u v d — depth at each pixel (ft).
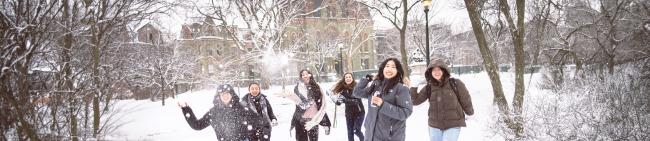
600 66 53.21
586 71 51.19
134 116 46.93
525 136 24.14
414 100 19.20
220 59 140.87
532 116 24.81
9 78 17.19
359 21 135.44
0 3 19.51
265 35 97.81
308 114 25.05
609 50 58.90
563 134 22.85
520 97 27.50
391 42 189.78
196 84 133.59
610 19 60.75
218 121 19.16
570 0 62.23
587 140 22.58
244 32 121.29
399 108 15.05
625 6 60.39
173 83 101.81
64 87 22.70
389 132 15.57
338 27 170.71
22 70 18.31
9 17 19.61
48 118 20.61
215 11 92.94
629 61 58.90
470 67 157.79
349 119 25.86
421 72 73.41
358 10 125.49
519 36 28.35
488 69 28.30
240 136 19.38
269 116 24.54
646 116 27.48
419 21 116.26
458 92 18.19
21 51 18.88
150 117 51.42
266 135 21.21
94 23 27.94
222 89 18.97
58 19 24.35
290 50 108.27
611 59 55.26
